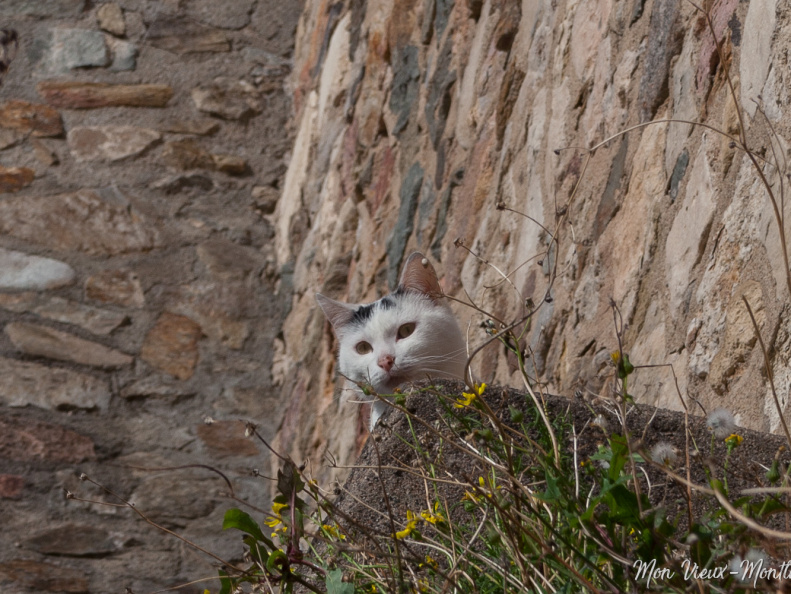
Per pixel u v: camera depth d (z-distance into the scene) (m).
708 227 2.05
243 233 6.60
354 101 5.52
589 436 1.65
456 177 3.96
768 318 1.75
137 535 5.04
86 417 5.55
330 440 4.54
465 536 1.55
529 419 1.71
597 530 1.20
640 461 1.38
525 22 3.61
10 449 5.28
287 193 6.63
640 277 2.36
